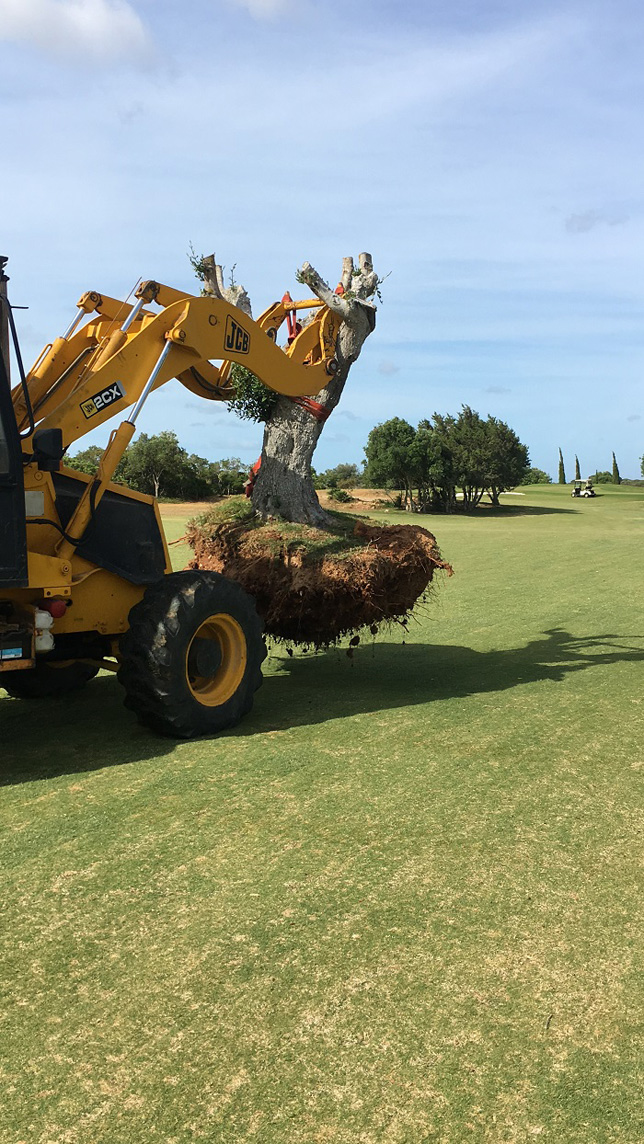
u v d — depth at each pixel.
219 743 6.04
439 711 6.80
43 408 6.58
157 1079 2.68
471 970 3.21
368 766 5.46
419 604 8.19
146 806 4.82
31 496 5.72
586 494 81.62
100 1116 2.54
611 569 16.69
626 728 6.26
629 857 4.14
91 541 6.20
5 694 7.88
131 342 6.46
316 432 7.96
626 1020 2.94
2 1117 2.54
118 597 6.46
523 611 12.16
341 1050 2.80
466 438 64.19
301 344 8.10
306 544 7.15
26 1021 2.96
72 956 3.33
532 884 3.87
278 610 7.18
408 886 3.85
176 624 6.00
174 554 19.58
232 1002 3.04
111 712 7.05
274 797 4.93
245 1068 2.73
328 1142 2.44
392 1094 2.61
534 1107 2.56
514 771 5.34
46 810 4.79
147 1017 2.97
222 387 7.96
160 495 61.16
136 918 3.60
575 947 3.36
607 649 9.48
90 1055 2.79
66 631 6.15
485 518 50.19
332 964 3.26
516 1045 2.82
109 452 6.19
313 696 7.45
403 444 61.16
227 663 6.49
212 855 4.18
